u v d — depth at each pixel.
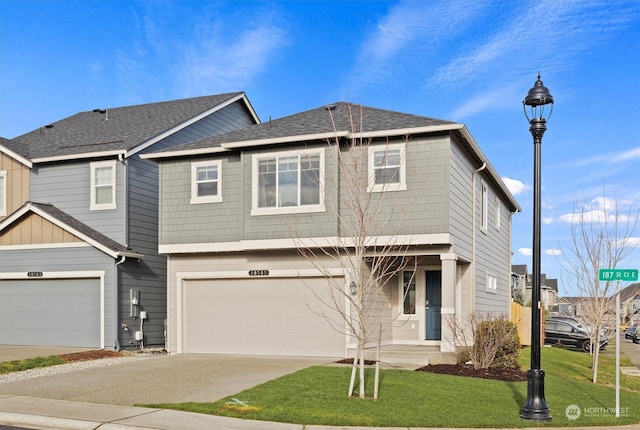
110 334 19.58
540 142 10.35
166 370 14.46
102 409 10.21
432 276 18.72
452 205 16.20
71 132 24.62
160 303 21.72
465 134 16.25
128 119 25.08
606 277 10.78
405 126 16.03
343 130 16.42
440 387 12.05
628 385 16.28
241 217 17.80
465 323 16.88
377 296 17.59
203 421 9.37
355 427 9.19
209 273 18.38
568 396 12.59
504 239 26.38
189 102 26.33
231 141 17.77
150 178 21.70
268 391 11.41
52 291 20.53
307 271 17.20
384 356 15.73
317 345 17.20
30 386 12.49
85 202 21.16
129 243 20.47
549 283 85.25
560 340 29.25
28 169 22.11
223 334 18.27
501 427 9.52
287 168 17.11
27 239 20.75
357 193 12.04
